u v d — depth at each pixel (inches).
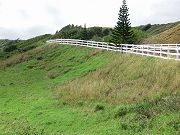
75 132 890.1
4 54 3676.2
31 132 923.4
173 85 1005.8
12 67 2642.7
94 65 1827.0
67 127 949.2
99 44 2378.2
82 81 1544.0
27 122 1053.8
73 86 1473.9
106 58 1850.4
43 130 927.7
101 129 855.7
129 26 2261.3
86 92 1280.8
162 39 2696.9
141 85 1157.1
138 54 1566.2
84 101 1208.8
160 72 1162.0
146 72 1254.9
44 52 2896.2
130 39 2271.2
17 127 991.6
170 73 1107.3
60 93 1424.7
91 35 3786.9
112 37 2285.9
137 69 1343.5
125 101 1058.7
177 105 813.2
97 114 1001.5
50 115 1099.9
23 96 1541.6
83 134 842.2
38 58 2677.2
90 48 2342.5
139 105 933.8
